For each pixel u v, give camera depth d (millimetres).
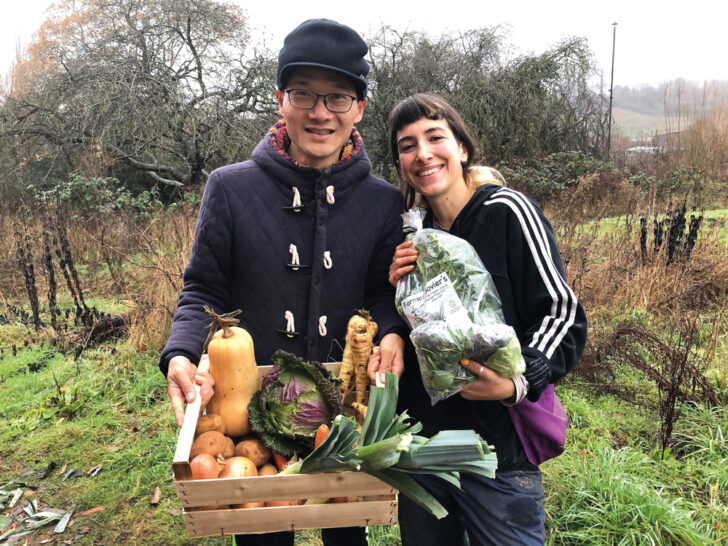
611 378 4227
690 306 5246
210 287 1972
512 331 1528
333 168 1930
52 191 9672
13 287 7168
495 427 1735
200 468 1460
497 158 13602
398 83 13297
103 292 7215
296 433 1572
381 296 2066
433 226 1921
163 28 12125
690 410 3834
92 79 11711
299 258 1956
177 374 1674
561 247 6426
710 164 14016
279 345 1974
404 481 1424
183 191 12086
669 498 2904
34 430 3967
